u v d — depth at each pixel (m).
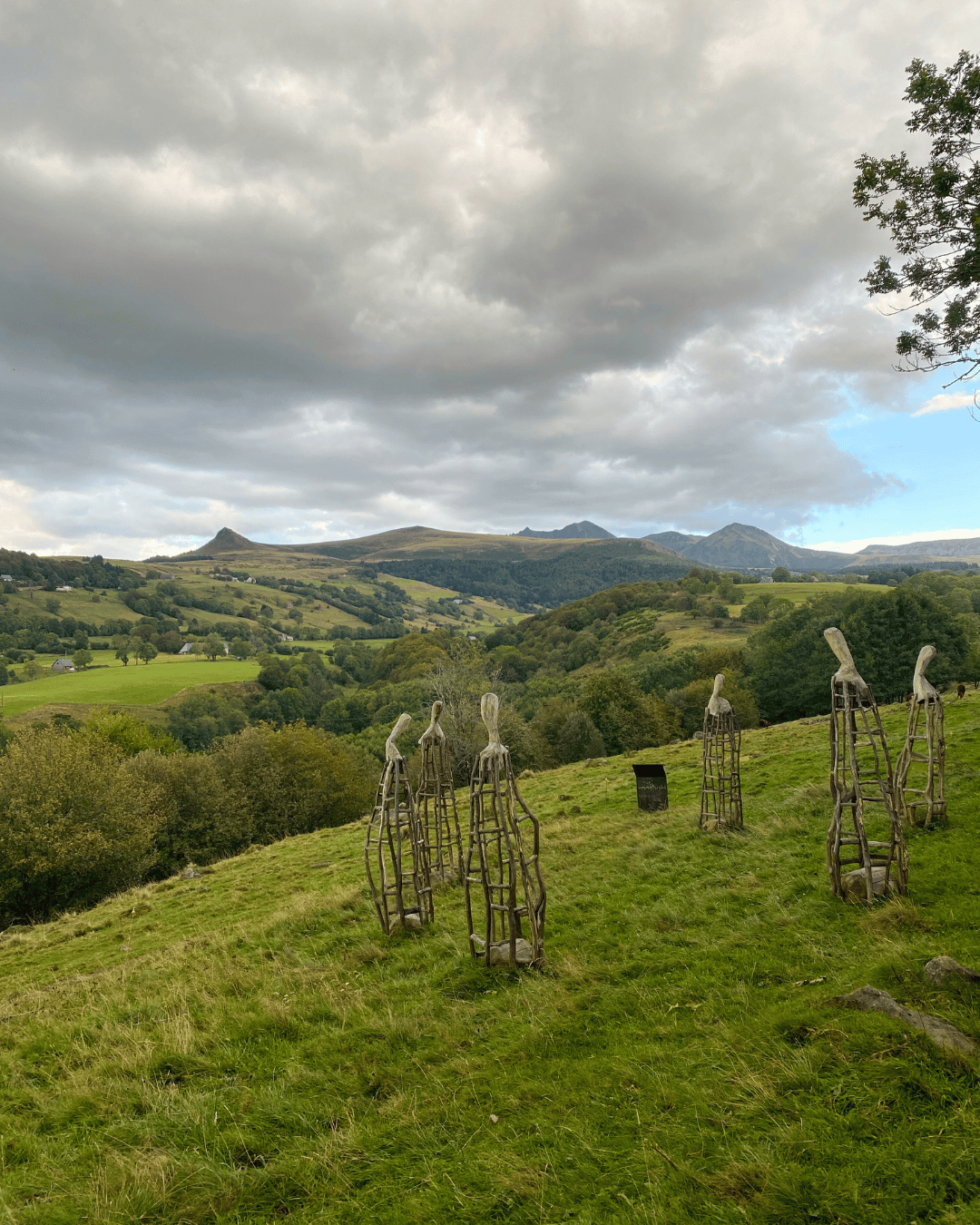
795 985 7.71
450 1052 7.61
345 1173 5.73
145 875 39.12
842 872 11.32
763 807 17.77
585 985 8.84
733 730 16.61
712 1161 5.02
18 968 17.33
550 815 23.30
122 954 16.33
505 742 56.56
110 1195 5.82
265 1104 6.93
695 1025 7.20
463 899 13.92
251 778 46.44
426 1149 5.88
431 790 15.70
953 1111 4.98
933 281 15.14
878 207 15.35
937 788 14.59
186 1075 8.01
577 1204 4.88
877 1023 6.16
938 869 10.58
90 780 33.28
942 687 53.06
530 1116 6.07
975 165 14.05
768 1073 5.91
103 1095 7.75
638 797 20.67
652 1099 5.95
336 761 53.06
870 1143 4.87
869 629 55.59
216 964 12.41
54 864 29.72
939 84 13.79
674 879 13.17
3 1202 5.99
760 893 11.32
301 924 14.02
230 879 23.80
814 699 58.59
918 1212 4.20
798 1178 4.60
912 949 7.81
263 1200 5.61
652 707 62.09
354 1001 9.31
